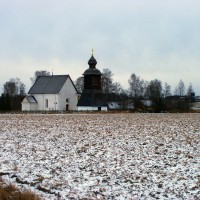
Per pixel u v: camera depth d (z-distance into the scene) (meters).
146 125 44.97
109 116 68.25
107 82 138.75
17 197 12.99
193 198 13.38
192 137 31.17
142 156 21.69
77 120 55.03
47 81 103.56
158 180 15.82
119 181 15.78
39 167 18.55
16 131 37.00
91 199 13.19
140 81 166.38
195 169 17.88
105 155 22.08
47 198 13.30
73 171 17.67
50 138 30.84
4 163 19.48
